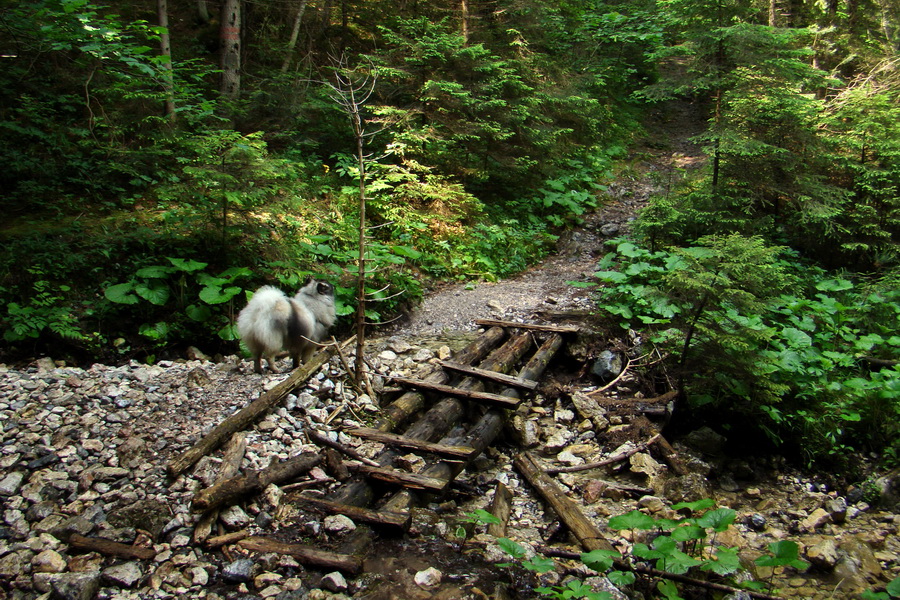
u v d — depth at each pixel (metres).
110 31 6.84
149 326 6.54
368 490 4.24
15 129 8.38
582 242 11.20
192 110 9.59
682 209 9.42
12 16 6.63
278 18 13.88
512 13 11.55
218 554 3.50
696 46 9.09
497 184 12.03
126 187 8.98
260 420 4.85
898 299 8.28
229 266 7.31
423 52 10.20
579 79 12.78
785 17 14.52
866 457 6.03
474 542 3.82
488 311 8.27
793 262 9.52
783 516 4.97
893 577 4.16
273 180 8.07
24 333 5.84
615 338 7.19
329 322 6.02
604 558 3.26
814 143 9.38
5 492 3.77
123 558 3.37
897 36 15.51
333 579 3.25
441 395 5.66
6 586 3.14
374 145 11.06
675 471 5.24
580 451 5.47
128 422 4.67
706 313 6.03
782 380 6.24
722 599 3.61
